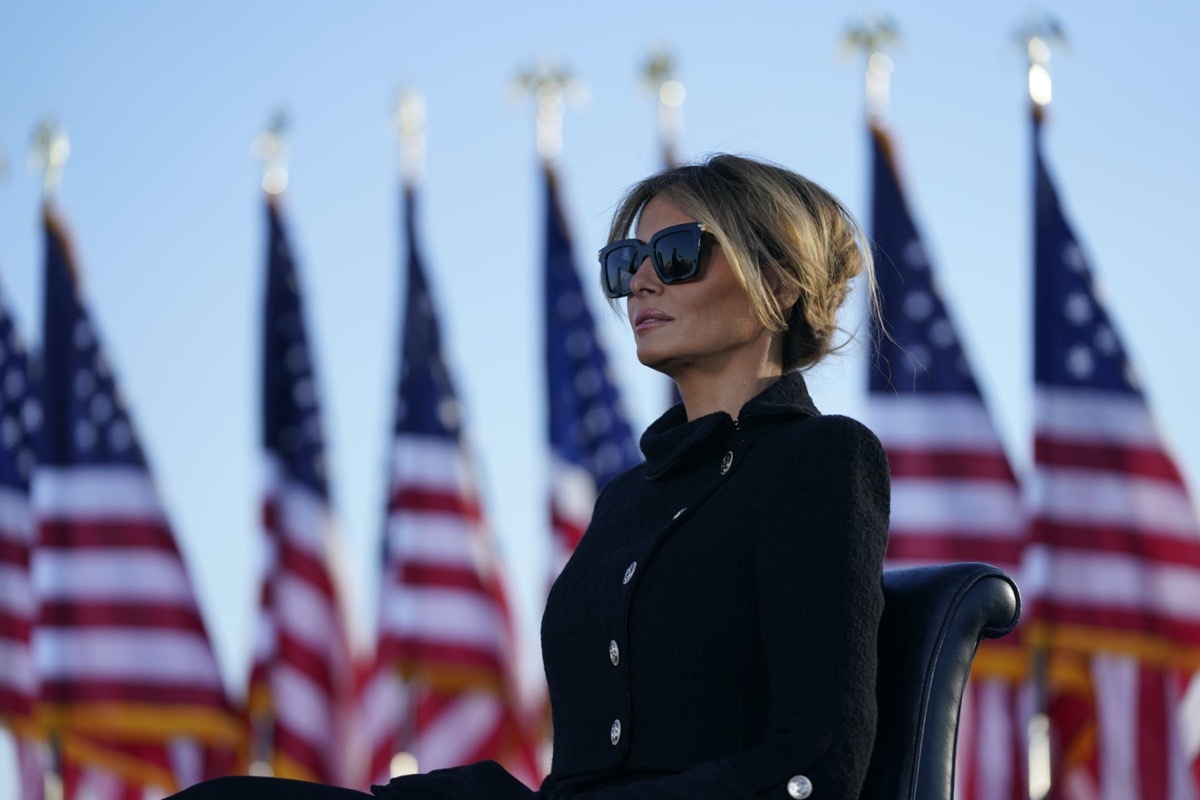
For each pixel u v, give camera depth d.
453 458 33.31
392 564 32.88
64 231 35.06
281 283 34.31
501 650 32.56
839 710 6.07
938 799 6.30
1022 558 30.12
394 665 32.31
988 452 30.39
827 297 7.39
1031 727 29.52
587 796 6.19
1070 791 29.58
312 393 34.06
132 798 32.62
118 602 33.44
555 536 32.78
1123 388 30.97
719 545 6.56
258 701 33.19
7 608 36.12
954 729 6.42
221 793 6.38
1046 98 32.19
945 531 30.08
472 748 32.00
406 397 33.62
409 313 33.94
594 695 6.75
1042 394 31.16
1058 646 29.89
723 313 7.19
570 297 33.97
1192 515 30.45
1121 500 30.52
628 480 7.66
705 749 6.39
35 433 35.16
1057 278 31.58
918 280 31.16
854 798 6.09
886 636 6.64
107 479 34.03
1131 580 30.16
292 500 33.50
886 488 6.59
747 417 6.91
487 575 33.00
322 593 33.00
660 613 6.56
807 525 6.37
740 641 6.46
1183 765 29.42
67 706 32.88
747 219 7.20
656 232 7.24
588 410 33.38
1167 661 29.88
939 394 30.58
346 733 32.56
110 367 34.69
